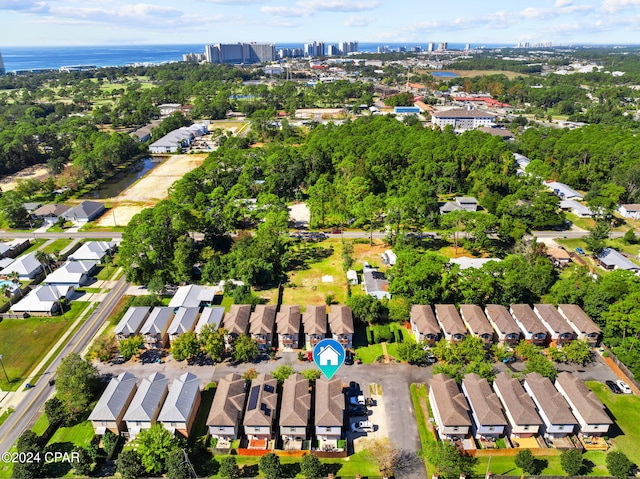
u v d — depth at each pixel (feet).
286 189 608.60
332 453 230.07
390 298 359.66
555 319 314.14
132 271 383.45
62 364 264.93
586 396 248.93
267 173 617.21
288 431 235.61
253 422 233.76
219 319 323.98
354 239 482.28
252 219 522.88
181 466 213.87
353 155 653.30
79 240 478.59
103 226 518.78
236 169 638.53
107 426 241.35
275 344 317.22
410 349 293.43
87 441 239.91
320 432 236.02
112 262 432.25
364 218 471.62
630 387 277.03
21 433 245.04
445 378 263.49
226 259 401.70
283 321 316.40
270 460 215.10
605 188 558.56
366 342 319.47
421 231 490.49
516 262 374.02
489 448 233.55
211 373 289.12
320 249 460.96
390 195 555.28
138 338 297.33
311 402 260.42
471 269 344.69
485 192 560.20
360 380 282.56
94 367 277.44
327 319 331.77
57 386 256.93
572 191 587.68
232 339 307.78
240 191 522.88
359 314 332.19
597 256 430.61
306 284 394.11
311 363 297.94
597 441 237.86
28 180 606.14
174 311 343.26
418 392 272.72
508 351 295.07
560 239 477.77
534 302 354.33
